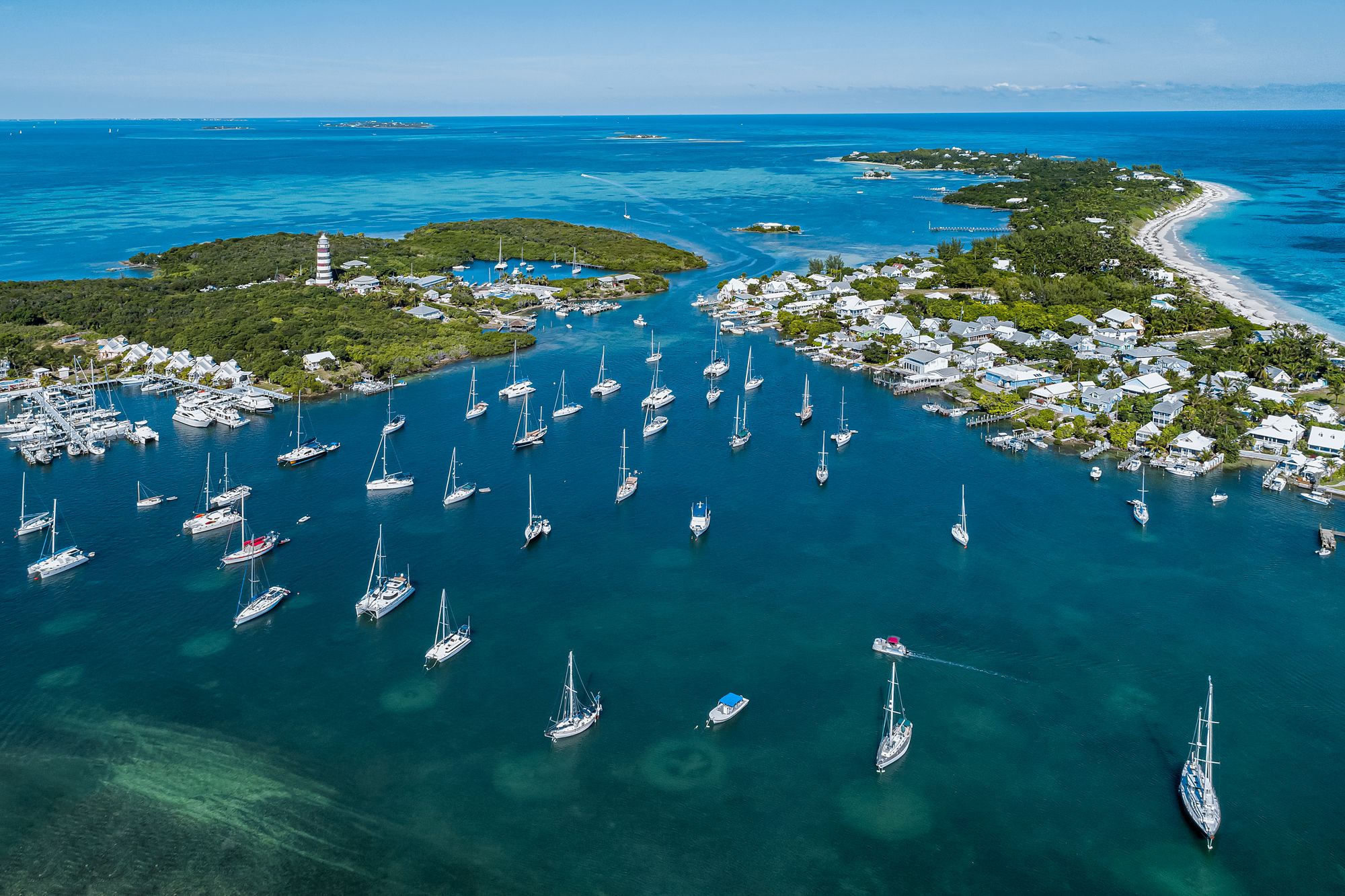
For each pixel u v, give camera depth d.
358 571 162.62
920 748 120.44
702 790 113.38
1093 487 197.25
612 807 110.56
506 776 115.00
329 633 144.50
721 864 102.75
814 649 141.00
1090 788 113.81
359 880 99.94
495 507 188.75
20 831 105.25
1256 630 144.75
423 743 120.31
